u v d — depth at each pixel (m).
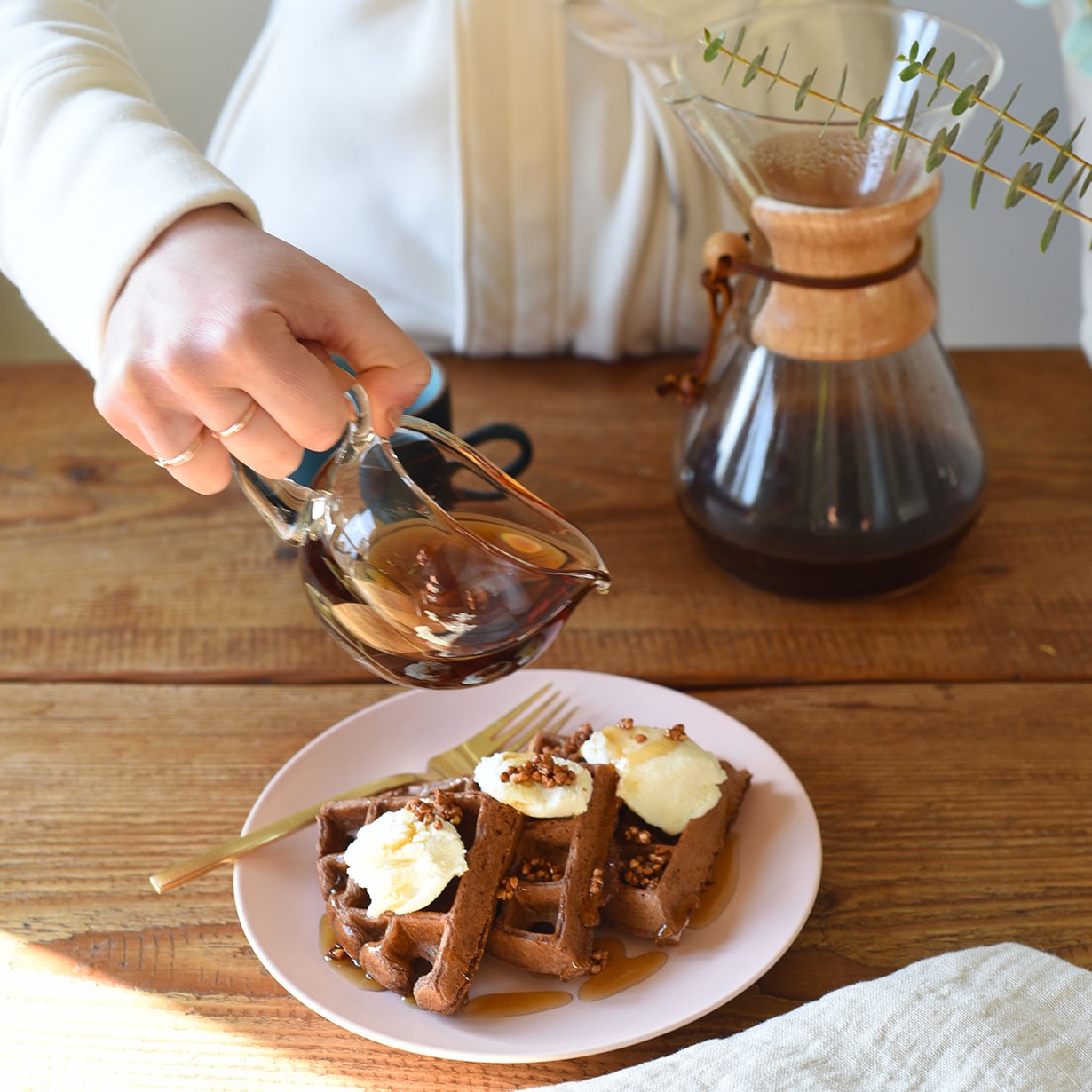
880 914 0.70
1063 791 0.75
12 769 0.78
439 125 1.04
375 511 0.66
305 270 0.67
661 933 0.67
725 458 0.82
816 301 0.78
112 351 0.67
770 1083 0.61
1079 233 1.48
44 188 0.75
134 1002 0.68
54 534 0.93
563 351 1.08
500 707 0.79
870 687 0.81
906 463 0.80
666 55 0.98
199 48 1.50
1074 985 0.64
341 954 0.68
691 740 0.73
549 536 0.68
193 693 0.82
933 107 0.77
